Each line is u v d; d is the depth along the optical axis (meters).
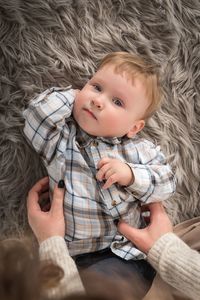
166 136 1.07
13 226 1.00
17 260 0.50
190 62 1.07
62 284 0.57
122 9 1.03
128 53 0.97
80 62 1.00
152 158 0.98
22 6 0.96
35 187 0.97
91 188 0.93
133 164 0.94
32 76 0.98
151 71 0.93
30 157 0.99
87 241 0.94
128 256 0.94
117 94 0.90
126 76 0.90
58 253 0.86
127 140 0.98
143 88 0.91
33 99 0.94
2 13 0.96
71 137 0.94
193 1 1.06
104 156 0.95
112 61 0.91
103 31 1.02
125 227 0.94
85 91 0.92
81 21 1.00
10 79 0.97
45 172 1.00
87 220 0.93
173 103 1.07
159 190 0.95
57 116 0.90
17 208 1.00
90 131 0.93
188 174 1.10
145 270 0.96
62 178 0.93
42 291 0.48
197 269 0.86
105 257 0.95
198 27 1.07
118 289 0.48
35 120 0.90
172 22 1.05
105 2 1.02
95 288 0.48
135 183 0.92
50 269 0.54
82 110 0.92
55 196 0.92
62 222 0.91
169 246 0.91
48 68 0.98
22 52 0.97
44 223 0.91
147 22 1.04
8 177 0.99
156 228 0.95
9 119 0.97
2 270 0.48
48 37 0.98
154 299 0.96
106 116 0.90
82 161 0.93
